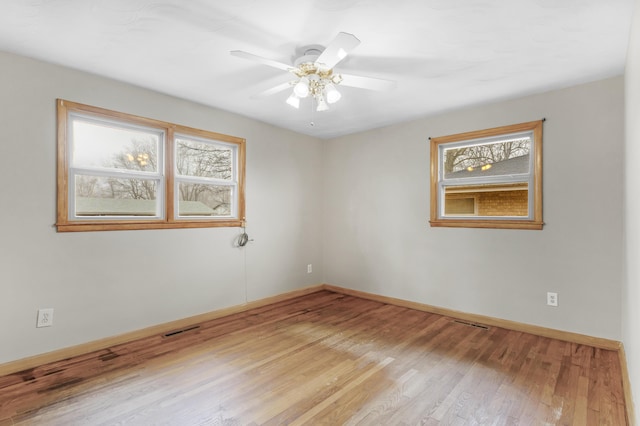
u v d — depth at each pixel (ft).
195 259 11.40
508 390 7.05
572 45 7.41
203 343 9.59
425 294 12.91
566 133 9.82
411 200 13.32
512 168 11.15
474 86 9.78
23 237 8.00
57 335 8.49
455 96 10.60
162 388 7.10
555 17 6.34
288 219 14.70
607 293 9.16
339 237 15.94
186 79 9.44
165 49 7.70
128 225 9.76
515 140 11.09
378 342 9.70
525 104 10.56
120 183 9.88
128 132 10.05
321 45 7.45
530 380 7.46
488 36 7.06
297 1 5.88
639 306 5.04
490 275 11.30
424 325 11.21
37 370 7.88
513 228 10.80
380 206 14.33
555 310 10.01
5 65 7.76
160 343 9.59
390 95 10.50
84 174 9.11
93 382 7.33
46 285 8.33
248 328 10.87
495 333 10.46
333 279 16.16
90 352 8.92
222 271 12.21
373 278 14.57
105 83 9.30
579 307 9.61
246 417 6.11
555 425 5.89
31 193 8.11
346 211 15.62
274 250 14.11
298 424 5.91
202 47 7.61
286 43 7.38
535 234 10.39
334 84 8.34
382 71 8.78
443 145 12.64
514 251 10.80
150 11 6.21
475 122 11.63
